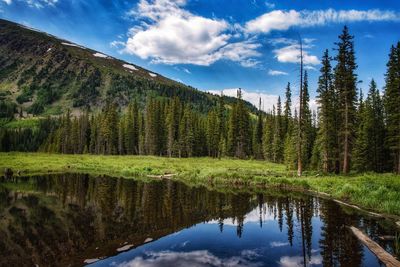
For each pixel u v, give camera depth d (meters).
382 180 23.44
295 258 10.26
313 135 57.91
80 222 15.48
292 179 29.98
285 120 82.44
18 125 189.88
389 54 39.53
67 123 108.44
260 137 92.12
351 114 36.22
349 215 16.73
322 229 13.96
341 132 35.91
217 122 89.81
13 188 28.09
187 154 89.31
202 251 11.12
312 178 30.84
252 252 10.98
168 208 19.38
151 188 29.03
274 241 12.28
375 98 49.28
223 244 11.97
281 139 75.62
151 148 91.56
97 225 14.91
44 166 53.72
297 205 20.00
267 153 77.56
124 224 15.15
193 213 17.84
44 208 19.03
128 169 47.38
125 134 98.44
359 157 42.22
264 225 14.95
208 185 31.58
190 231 13.88
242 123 84.50
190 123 87.88
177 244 12.00
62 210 18.48
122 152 98.38
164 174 43.09
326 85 40.22
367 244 11.37
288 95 82.38
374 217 16.20
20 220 15.77
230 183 32.62
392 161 42.97
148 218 16.56
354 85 36.31
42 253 10.90
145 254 10.83
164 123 94.69
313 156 45.78
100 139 99.50
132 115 99.62
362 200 19.58
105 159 70.94
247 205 20.27
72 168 53.94
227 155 83.88
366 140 42.28
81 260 10.22
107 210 18.62
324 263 9.73
